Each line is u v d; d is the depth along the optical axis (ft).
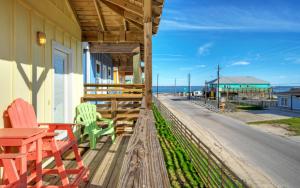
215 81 183.52
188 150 29.22
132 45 27.55
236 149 39.60
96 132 17.48
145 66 13.03
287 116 85.51
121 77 68.33
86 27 21.11
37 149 8.31
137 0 15.20
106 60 42.39
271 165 31.73
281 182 26.03
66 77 17.72
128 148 5.47
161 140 35.86
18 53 10.86
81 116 18.45
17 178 6.54
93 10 19.15
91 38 21.26
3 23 9.78
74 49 19.02
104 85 23.06
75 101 19.24
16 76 10.67
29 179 8.72
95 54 33.17
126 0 16.03
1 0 9.67
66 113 17.47
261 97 169.17
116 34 21.56
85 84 22.52
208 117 81.66
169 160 26.55
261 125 65.62
